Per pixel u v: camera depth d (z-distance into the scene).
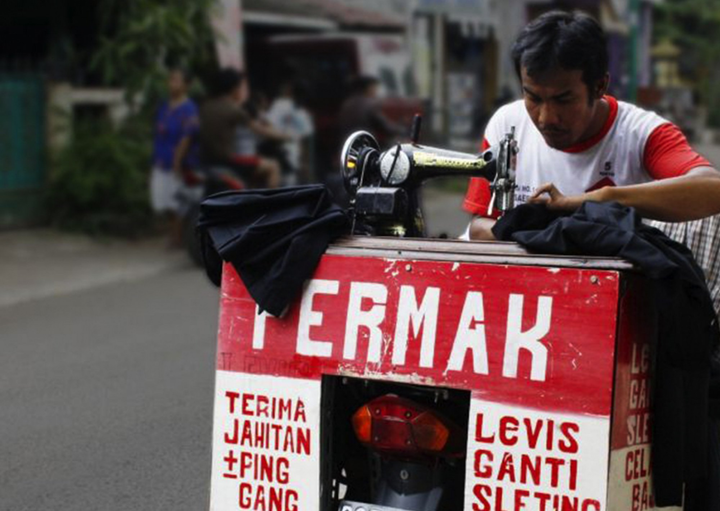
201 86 15.35
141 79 14.65
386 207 3.81
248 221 3.56
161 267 12.98
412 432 3.46
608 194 3.51
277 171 13.21
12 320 9.96
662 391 3.28
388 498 3.63
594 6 34.22
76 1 16.19
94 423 6.81
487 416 3.22
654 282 3.12
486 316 3.22
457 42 28.67
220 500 3.58
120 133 15.23
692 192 3.52
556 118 3.76
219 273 3.72
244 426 3.54
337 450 3.69
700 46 46.62
